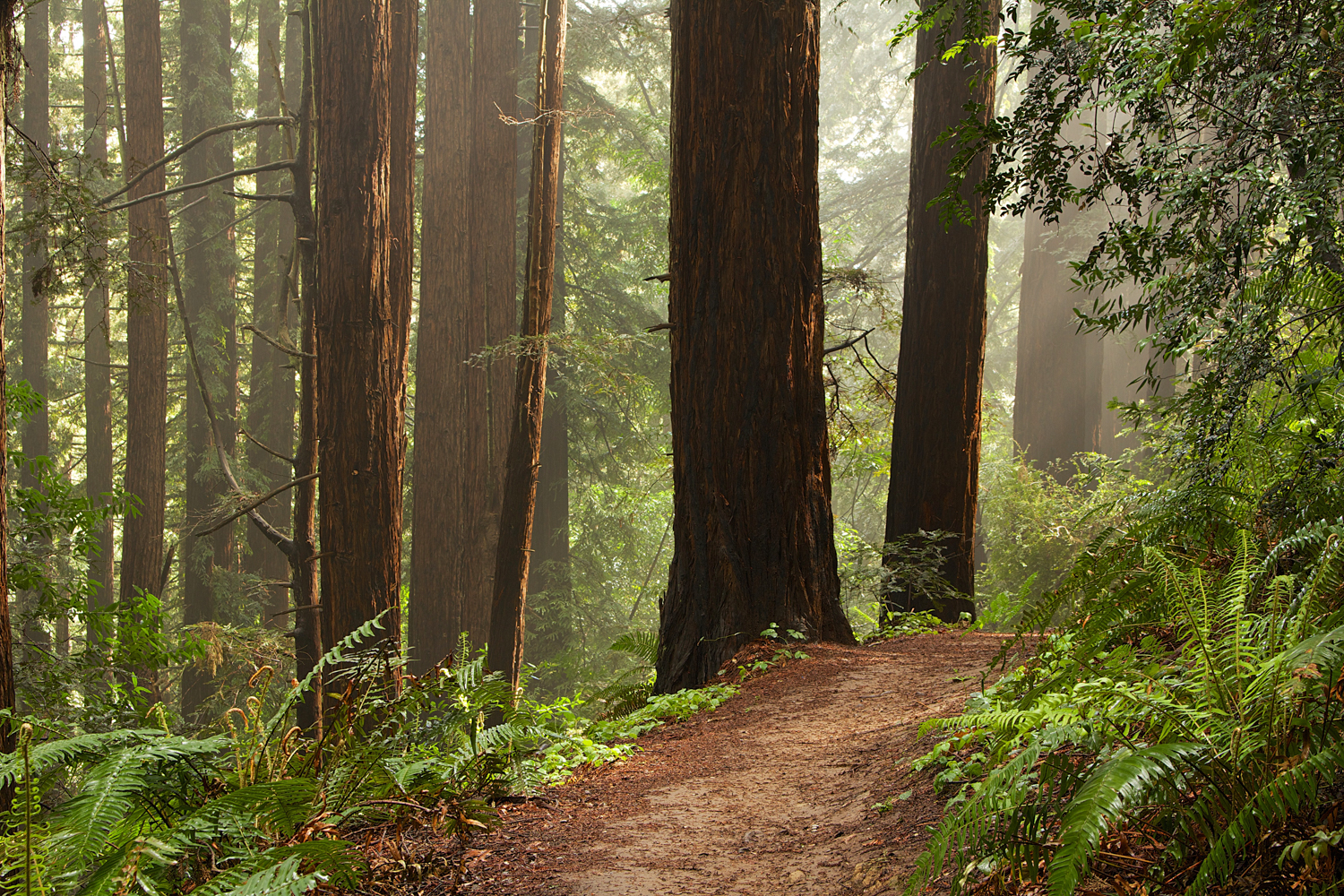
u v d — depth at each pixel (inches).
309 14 545.6
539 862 145.9
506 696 176.2
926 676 272.2
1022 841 93.7
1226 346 147.8
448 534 750.5
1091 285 177.0
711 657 327.6
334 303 498.6
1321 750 82.0
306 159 551.5
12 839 113.3
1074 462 701.3
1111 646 131.2
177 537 1230.3
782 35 350.0
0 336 201.5
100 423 1082.7
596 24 1024.2
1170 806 92.0
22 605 837.8
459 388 762.8
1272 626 99.0
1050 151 182.9
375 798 158.9
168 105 1191.6
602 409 1073.5
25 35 1082.7
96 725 318.7
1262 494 136.3
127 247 794.8
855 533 728.3
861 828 147.3
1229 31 145.9
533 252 602.5
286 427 1104.2
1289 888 80.5
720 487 342.3
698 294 353.7
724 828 161.5
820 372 358.3
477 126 778.2
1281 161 140.7
